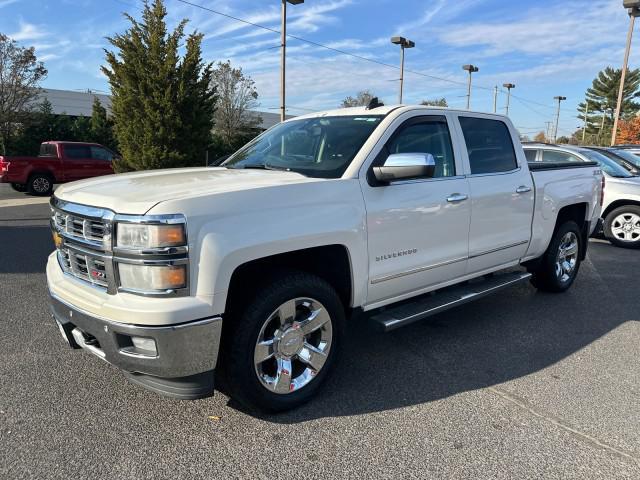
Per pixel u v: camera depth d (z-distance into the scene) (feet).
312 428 9.76
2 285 18.85
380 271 11.47
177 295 8.34
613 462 8.84
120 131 48.34
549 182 16.93
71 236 9.52
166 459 8.70
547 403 10.86
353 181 10.85
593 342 14.38
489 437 9.53
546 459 8.89
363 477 8.33
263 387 9.75
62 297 9.57
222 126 120.78
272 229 9.26
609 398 11.11
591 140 221.25
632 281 21.57
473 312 16.98
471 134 14.25
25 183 52.70
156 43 45.75
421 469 8.56
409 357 13.19
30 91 93.40
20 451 8.79
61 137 100.07
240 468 8.51
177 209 8.31
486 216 14.21
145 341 8.38
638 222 29.50
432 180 12.62
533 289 19.94
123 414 10.09
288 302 9.84
